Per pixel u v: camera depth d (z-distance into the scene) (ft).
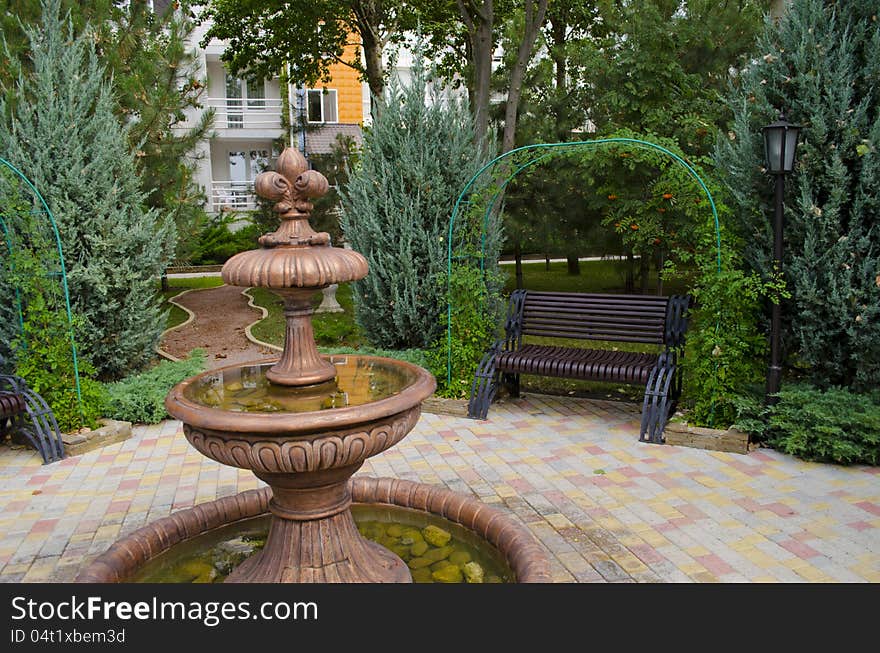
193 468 15.49
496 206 23.67
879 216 14.71
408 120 20.40
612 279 45.83
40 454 16.29
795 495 13.07
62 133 19.02
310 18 38.65
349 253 9.48
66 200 18.97
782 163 14.39
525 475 14.55
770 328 16.16
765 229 15.97
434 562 10.51
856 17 15.26
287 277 8.76
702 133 25.73
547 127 31.17
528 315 20.12
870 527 11.66
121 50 26.71
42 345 17.02
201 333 33.06
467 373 19.57
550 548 11.21
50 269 16.98
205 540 11.53
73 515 13.03
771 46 15.78
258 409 8.79
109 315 20.45
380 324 21.25
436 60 43.96
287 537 9.69
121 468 15.51
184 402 8.74
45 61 19.16
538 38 34.06
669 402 17.44
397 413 8.55
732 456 15.25
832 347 15.62
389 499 12.23
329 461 8.34
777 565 10.44
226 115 66.03
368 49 39.75
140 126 26.37
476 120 22.72
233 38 43.11
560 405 20.01
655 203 25.43
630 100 27.27
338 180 38.86
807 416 14.75
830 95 14.79
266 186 9.21
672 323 18.01
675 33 26.27
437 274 20.04
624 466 14.89
